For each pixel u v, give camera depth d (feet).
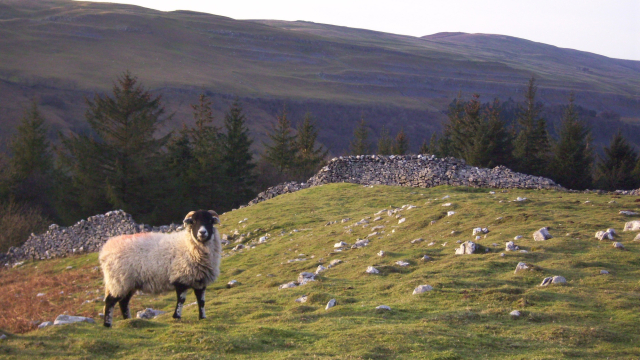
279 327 35.47
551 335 31.04
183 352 28.94
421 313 37.17
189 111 645.10
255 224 104.17
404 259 55.67
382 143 361.10
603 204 73.82
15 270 122.83
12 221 165.07
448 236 65.10
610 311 34.81
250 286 59.98
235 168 255.29
